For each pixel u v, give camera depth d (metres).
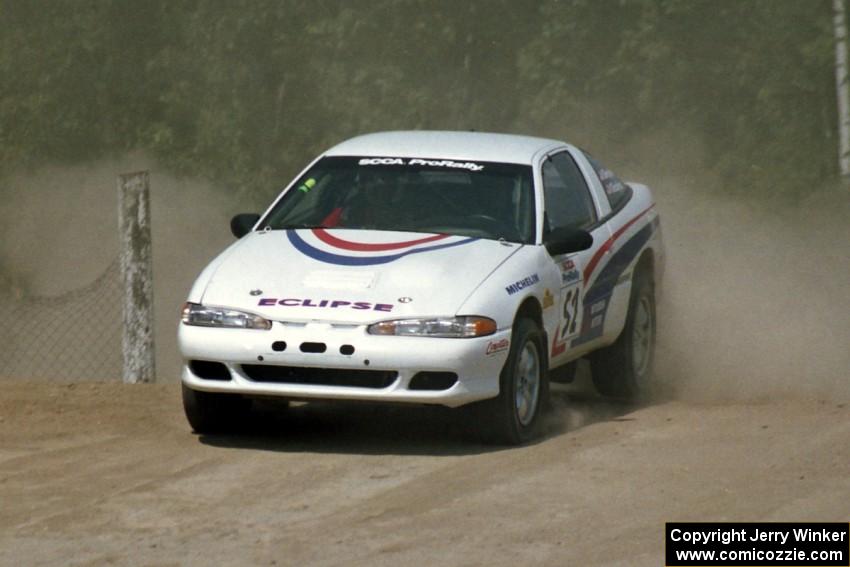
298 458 22.33
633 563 17.19
